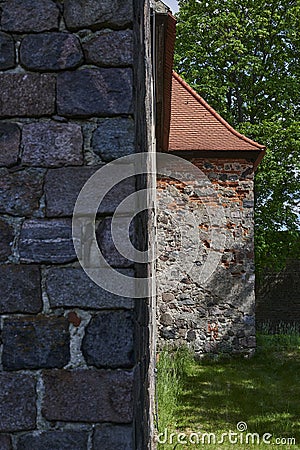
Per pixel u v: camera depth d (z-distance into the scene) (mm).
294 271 15891
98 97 2236
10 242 2213
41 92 2246
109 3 2256
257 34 16219
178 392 7512
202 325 10469
